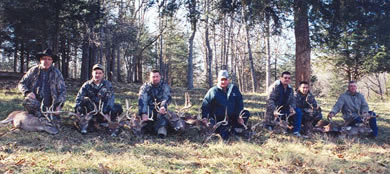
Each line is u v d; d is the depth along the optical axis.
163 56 46.78
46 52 7.03
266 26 12.35
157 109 7.27
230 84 7.50
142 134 7.03
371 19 11.30
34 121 6.64
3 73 24.83
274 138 7.27
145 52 44.09
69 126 7.38
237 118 7.42
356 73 26.69
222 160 5.42
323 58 28.05
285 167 5.21
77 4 17.73
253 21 11.83
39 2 16.77
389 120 10.68
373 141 7.64
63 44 27.34
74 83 21.11
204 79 48.00
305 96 8.18
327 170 5.18
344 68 29.56
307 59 11.65
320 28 11.35
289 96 7.96
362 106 8.18
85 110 7.18
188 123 7.24
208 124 6.92
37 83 7.08
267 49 26.00
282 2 10.95
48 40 18.73
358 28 11.52
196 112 9.85
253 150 6.12
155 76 7.19
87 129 6.98
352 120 8.06
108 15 26.58
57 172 4.44
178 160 5.36
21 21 17.69
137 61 40.16
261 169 4.99
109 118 6.80
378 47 12.87
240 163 5.28
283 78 7.91
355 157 6.04
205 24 16.95
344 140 7.30
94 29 23.33
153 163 5.07
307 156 5.85
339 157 5.98
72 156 5.20
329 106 14.33
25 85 7.02
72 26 19.55
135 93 15.64
